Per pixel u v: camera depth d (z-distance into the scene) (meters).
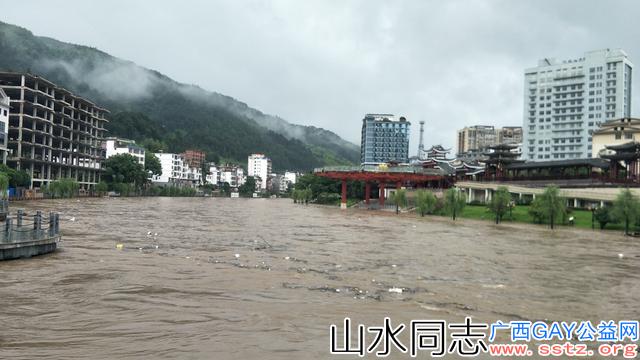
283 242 46.41
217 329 17.33
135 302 20.72
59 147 135.62
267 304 21.17
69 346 15.23
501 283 29.06
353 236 55.88
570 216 87.31
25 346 15.12
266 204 164.88
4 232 29.55
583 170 114.75
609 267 37.09
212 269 29.34
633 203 71.62
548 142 199.62
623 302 24.72
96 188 142.12
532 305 23.36
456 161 169.75
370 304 21.98
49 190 113.00
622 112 183.50
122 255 33.41
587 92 190.25
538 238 62.56
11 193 98.44
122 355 14.59
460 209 98.12
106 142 179.88
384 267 33.50
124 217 69.19
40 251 32.19
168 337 16.33
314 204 178.38
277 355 14.93
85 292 22.11
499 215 92.50
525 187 112.25
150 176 195.25
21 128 115.62
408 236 58.53
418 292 25.34
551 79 199.38
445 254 41.94
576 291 27.28
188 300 21.39
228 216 85.31
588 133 189.88
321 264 33.56
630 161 105.94
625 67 185.88
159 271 27.86
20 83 118.25
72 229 48.59
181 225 60.91
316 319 19.09
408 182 163.75
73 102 142.75
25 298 20.77
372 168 141.12
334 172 146.25
